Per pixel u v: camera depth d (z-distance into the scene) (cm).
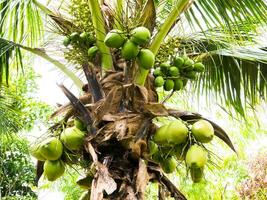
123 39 341
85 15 384
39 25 489
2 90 544
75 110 341
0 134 565
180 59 379
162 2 442
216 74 502
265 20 434
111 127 334
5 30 490
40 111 1061
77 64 427
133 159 335
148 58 344
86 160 344
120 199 320
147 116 344
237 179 732
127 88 345
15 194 1002
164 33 375
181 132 327
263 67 490
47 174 339
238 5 432
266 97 494
